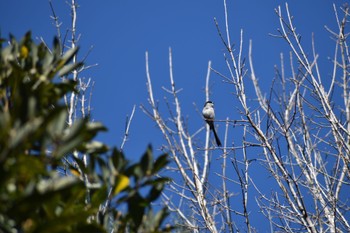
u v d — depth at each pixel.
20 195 4.83
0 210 4.84
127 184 5.79
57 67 6.47
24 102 4.91
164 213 6.05
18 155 4.86
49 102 6.24
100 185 5.92
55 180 4.97
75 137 4.95
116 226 5.98
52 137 4.90
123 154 5.89
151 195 6.03
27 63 6.43
